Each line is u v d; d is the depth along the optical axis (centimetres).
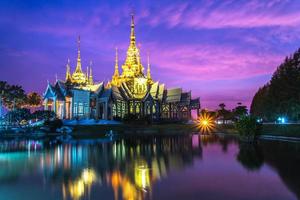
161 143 5397
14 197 1680
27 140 6212
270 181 2036
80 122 9506
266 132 6712
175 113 14400
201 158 3253
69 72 12550
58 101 9994
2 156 3478
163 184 1966
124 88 12938
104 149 4297
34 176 2269
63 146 4788
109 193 1744
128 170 2505
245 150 4019
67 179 2142
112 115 11325
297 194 1692
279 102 6931
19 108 9775
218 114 14925
